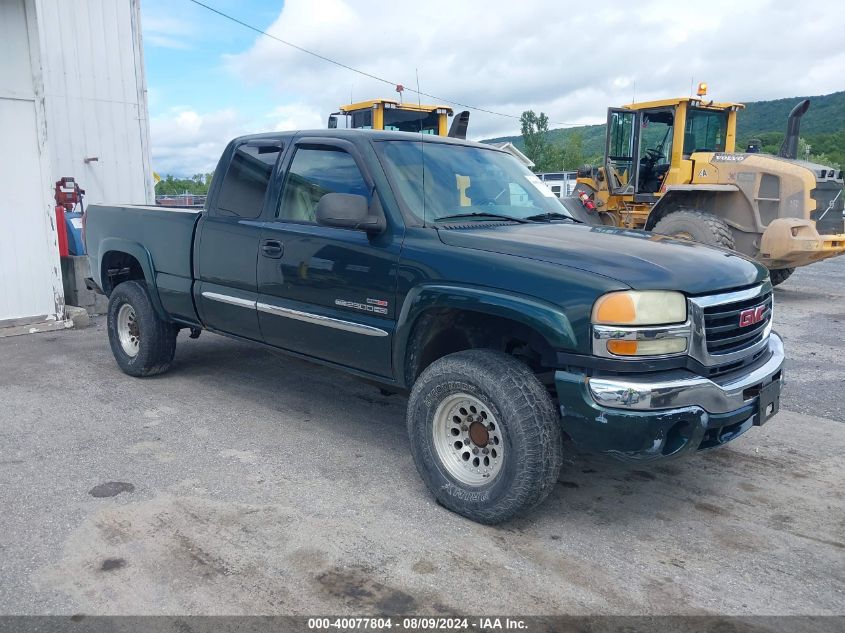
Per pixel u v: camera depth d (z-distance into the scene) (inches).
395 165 161.9
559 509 146.2
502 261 135.0
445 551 127.9
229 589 114.7
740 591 116.7
